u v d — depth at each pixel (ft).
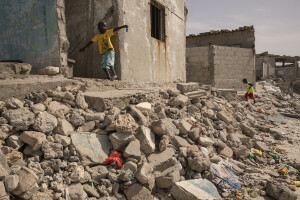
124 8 19.04
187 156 12.85
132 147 11.41
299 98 61.46
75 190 9.00
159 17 25.59
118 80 18.79
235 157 16.70
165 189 10.95
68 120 11.51
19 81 12.06
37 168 9.11
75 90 13.19
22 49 16.90
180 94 20.26
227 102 29.32
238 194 12.05
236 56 49.21
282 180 14.05
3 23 17.49
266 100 42.52
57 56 15.72
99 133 11.82
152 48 23.24
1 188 7.44
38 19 16.12
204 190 11.21
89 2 20.06
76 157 10.11
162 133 13.21
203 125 17.97
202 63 48.21
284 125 29.30
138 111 13.61
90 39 20.20
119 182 10.17
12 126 9.61
